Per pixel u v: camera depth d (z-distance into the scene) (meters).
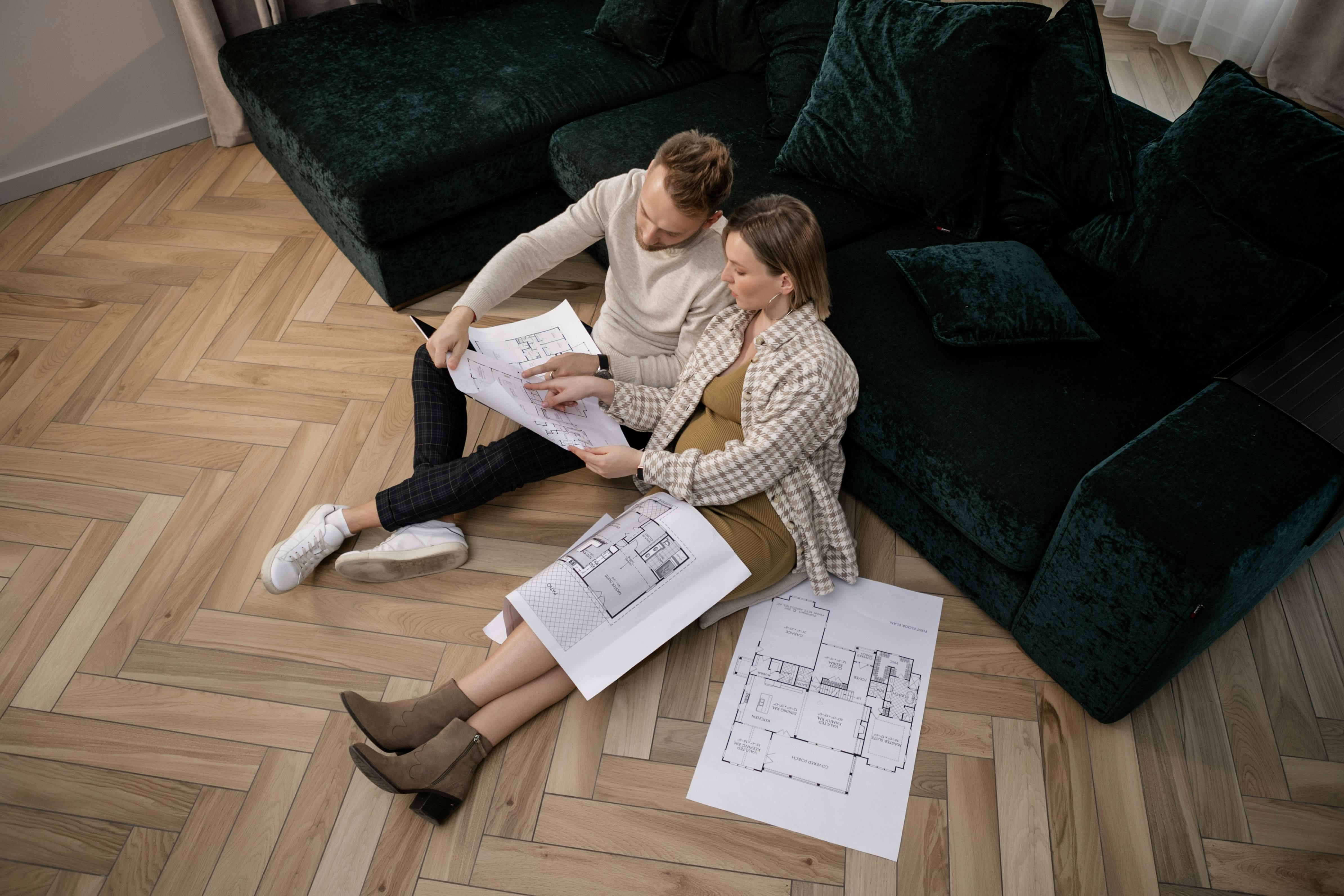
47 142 2.88
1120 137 1.96
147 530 2.01
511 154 2.45
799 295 1.65
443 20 2.84
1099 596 1.55
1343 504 1.57
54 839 1.55
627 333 1.92
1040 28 2.01
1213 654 1.82
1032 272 1.86
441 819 1.55
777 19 2.44
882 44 2.11
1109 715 1.68
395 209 2.32
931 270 1.88
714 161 1.58
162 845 1.55
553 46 2.73
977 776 1.65
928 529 1.90
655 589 1.66
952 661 1.81
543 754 1.67
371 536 2.01
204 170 3.04
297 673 1.78
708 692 1.76
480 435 2.24
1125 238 1.91
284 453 2.17
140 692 1.74
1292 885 1.52
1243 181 1.76
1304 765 1.66
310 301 2.57
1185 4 3.58
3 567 1.93
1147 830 1.58
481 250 2.59
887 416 1.79
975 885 1.52
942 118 2.03
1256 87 1.82
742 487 1.67
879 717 1.72
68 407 2.27
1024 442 1.68
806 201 2.21
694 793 1.62
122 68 2.91
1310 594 1.92
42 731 1.68
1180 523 1.41
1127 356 1.83
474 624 1.87
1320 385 1.59
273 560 1.84
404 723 1.61
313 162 2.38
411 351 2.44
